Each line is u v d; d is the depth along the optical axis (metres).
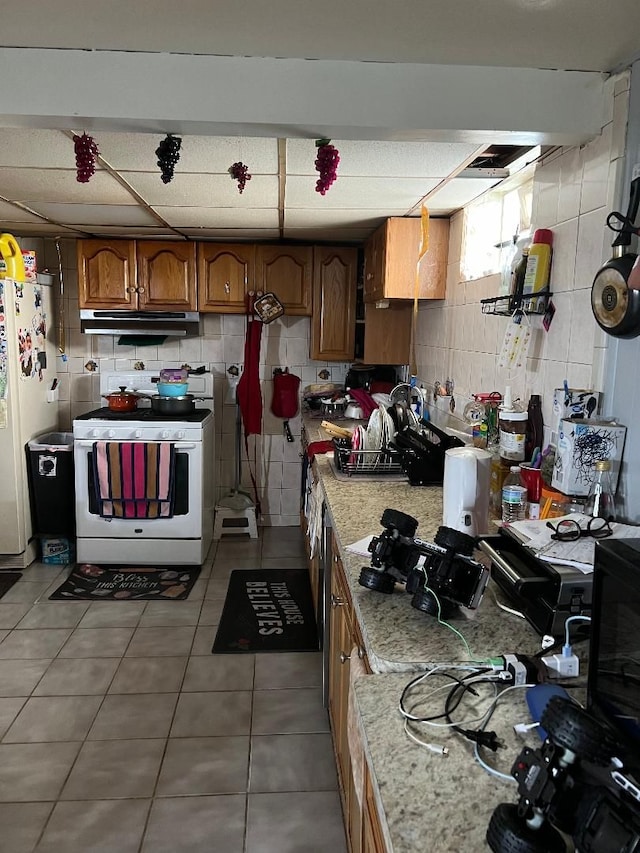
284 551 4.13
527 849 0.70
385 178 2.46
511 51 1.58
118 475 3.65
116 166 2.37
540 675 1.12
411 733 0.98
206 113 1.66
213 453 4.24
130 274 4.05
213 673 2.66
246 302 4.12
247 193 2.76
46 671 2.65
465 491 1.73
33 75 1.63
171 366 4.48
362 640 1.42
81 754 2.15
